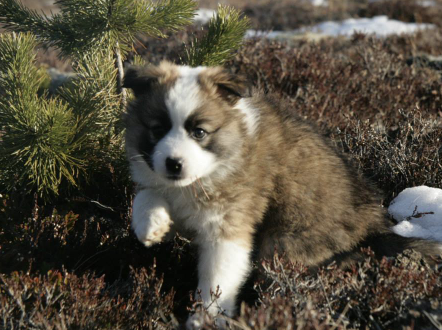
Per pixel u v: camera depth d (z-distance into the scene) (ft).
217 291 3.00
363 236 3.35
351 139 4.10
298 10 12.90
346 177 3.41
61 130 3.63
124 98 4.00
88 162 3.81
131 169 3.31
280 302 2.78
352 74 5.42
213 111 3.07
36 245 3.32
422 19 11.48
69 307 2.91
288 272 3.00
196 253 3.37
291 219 3.28
